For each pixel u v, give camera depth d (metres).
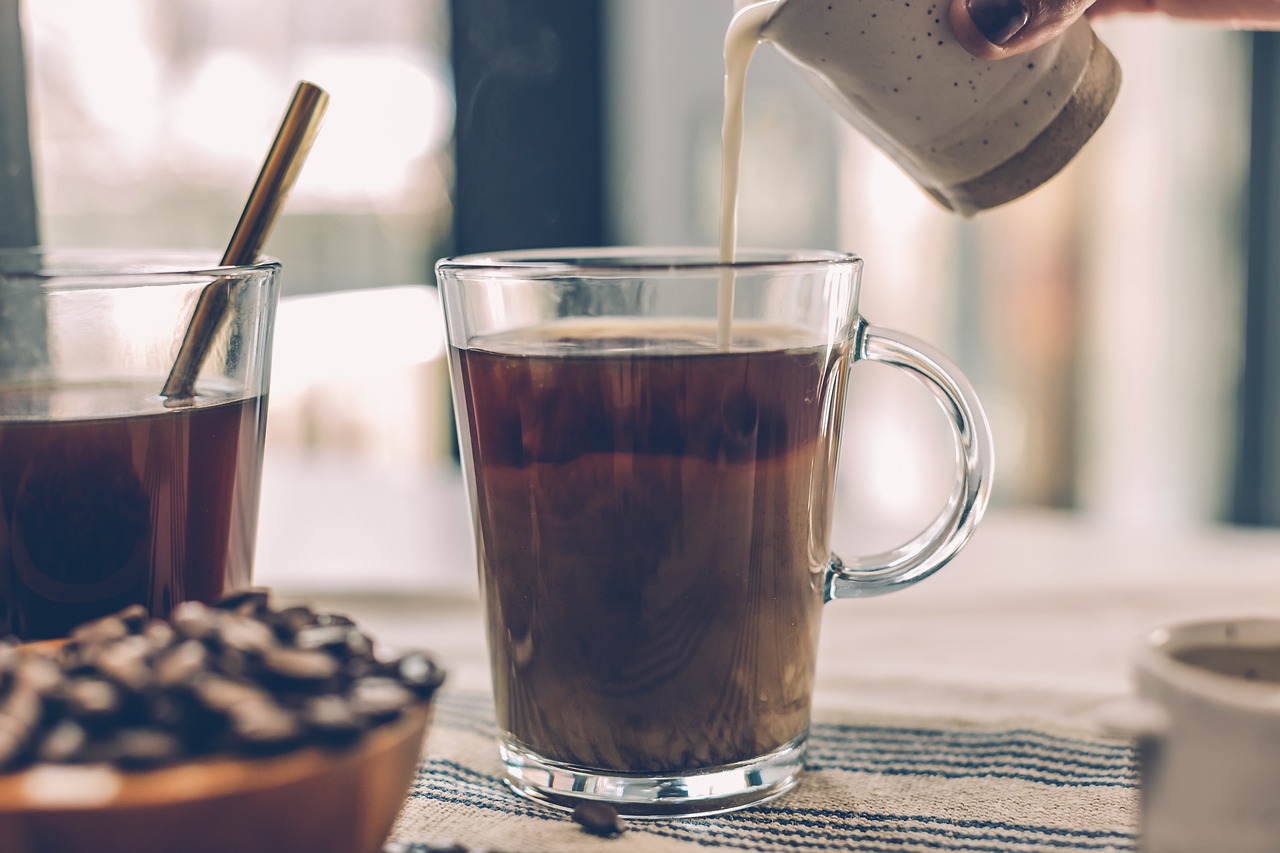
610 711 0.44
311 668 0.38
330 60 1.05
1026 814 0.44
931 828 0.43
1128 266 1.16
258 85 1.06
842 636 0.56
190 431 0.43
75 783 0.36
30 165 0.52
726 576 0.43
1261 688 0.38
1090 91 0.47
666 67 1.09
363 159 1.07
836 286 0.44
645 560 0.43
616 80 1.08
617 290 0.43
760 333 0.43
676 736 0.44
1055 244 1.16
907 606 0.59
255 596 0.41
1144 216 1.15
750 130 1.12
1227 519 1.17
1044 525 0.77
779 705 0.45
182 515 0.44
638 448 0.43
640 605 0.43
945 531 0.47
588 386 0.43
